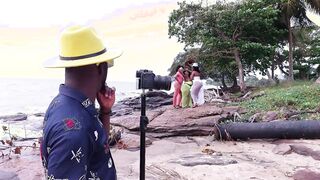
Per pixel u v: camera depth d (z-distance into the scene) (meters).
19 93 36.06
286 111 11.15
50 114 1.60
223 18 23.31
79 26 1.69
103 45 1.72
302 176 5.96
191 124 9.80
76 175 1.48
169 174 6.07
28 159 6.95
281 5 25.72
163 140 9.08
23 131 11.37
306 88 14.12
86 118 1.60
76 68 1.68
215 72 28.77
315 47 33.97
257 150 7.85
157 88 3.31
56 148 1.50
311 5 25.05
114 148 7.96
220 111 10.91
